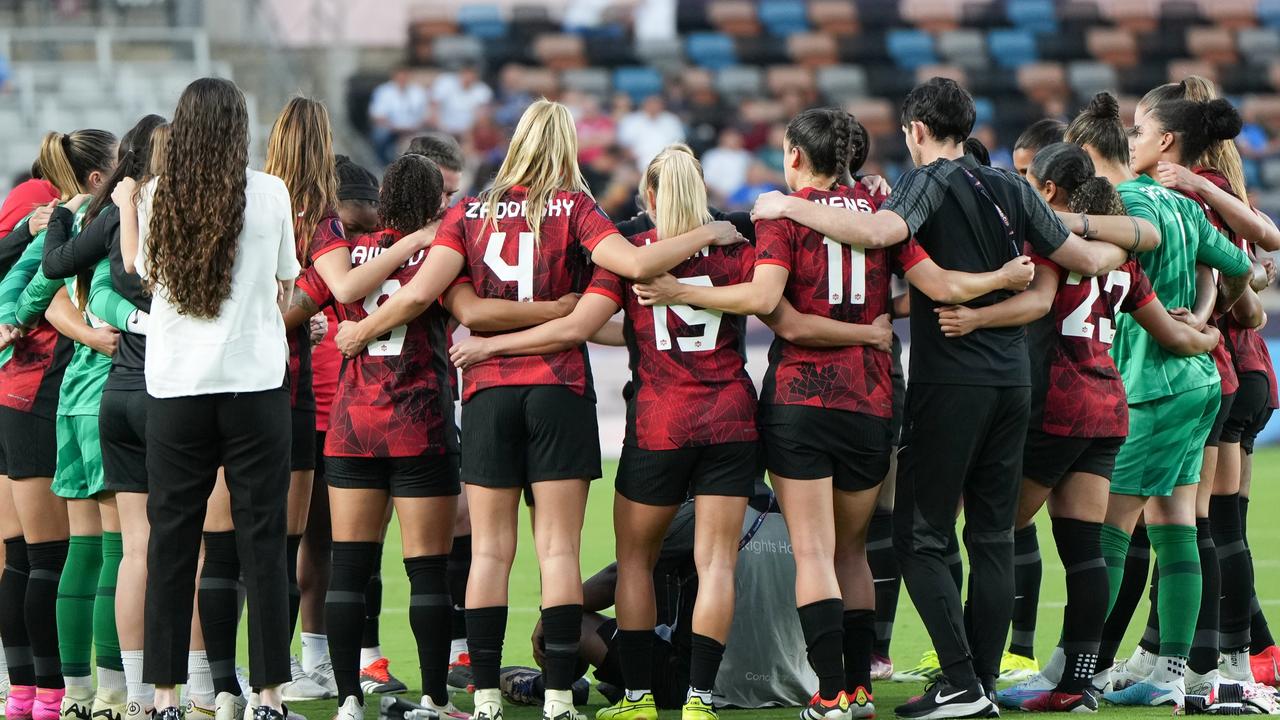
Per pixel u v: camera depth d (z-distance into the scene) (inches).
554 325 633.0
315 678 781.3
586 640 720.3
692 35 3806.6
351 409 651.5
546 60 3695.9
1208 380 710.5
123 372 631.8
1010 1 3880.4
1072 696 684.7
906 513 674.2
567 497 639.1
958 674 655.1
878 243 638.5
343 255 665.6
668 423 637.3
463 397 645.9
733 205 3063.5
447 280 636.7
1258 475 1989.4
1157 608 760.3
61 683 692.1
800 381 645.9
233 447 611.5
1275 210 3147.1
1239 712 672.4
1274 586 1093.1
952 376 656.4
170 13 2760.8
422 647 658.2
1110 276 691.4
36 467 687.1
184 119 596.1
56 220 667.4
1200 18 3855.8
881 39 3801.7
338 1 3708.2
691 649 679.1
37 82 2603.3
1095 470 693.9
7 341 684.1
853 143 667.4
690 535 722.2
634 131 3154.5
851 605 668.1
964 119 670.5
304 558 791.1
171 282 593.0
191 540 614.2
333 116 3270.2
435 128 3196.4
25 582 709.9
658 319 642.8
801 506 648.4
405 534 662.5
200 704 681.6
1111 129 755.4
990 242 657.0
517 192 645.9
